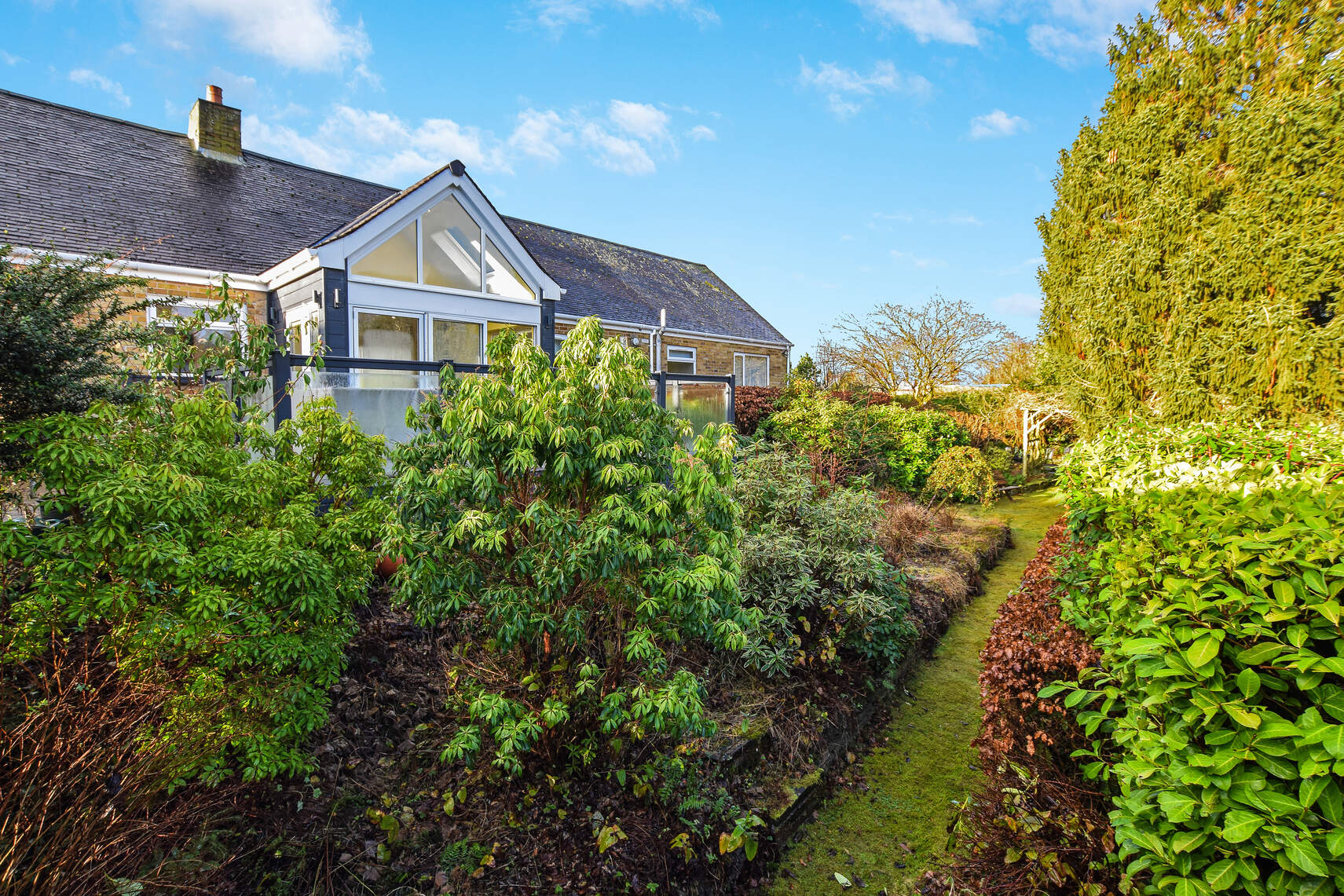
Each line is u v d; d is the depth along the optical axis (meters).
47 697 2.37
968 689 5.52
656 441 3.66
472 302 9.59
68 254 7.49
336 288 8.04
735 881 3.30
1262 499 2.58
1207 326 6.50
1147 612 1.97
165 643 2.51
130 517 2.35
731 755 3.80
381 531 3.06
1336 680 1.73
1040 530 11.34
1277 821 1.54
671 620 3.54
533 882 2.91
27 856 2.05
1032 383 14.15
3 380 2.77
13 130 9.29
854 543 5.77
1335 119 5.68
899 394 21.33
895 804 4.04
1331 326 5.46
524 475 3.39
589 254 17.88
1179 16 7.23
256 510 2.99
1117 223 7.59
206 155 11.40
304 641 2.90
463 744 2.89
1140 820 1.91
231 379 3.53
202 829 2.54
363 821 2.98
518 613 3.03
